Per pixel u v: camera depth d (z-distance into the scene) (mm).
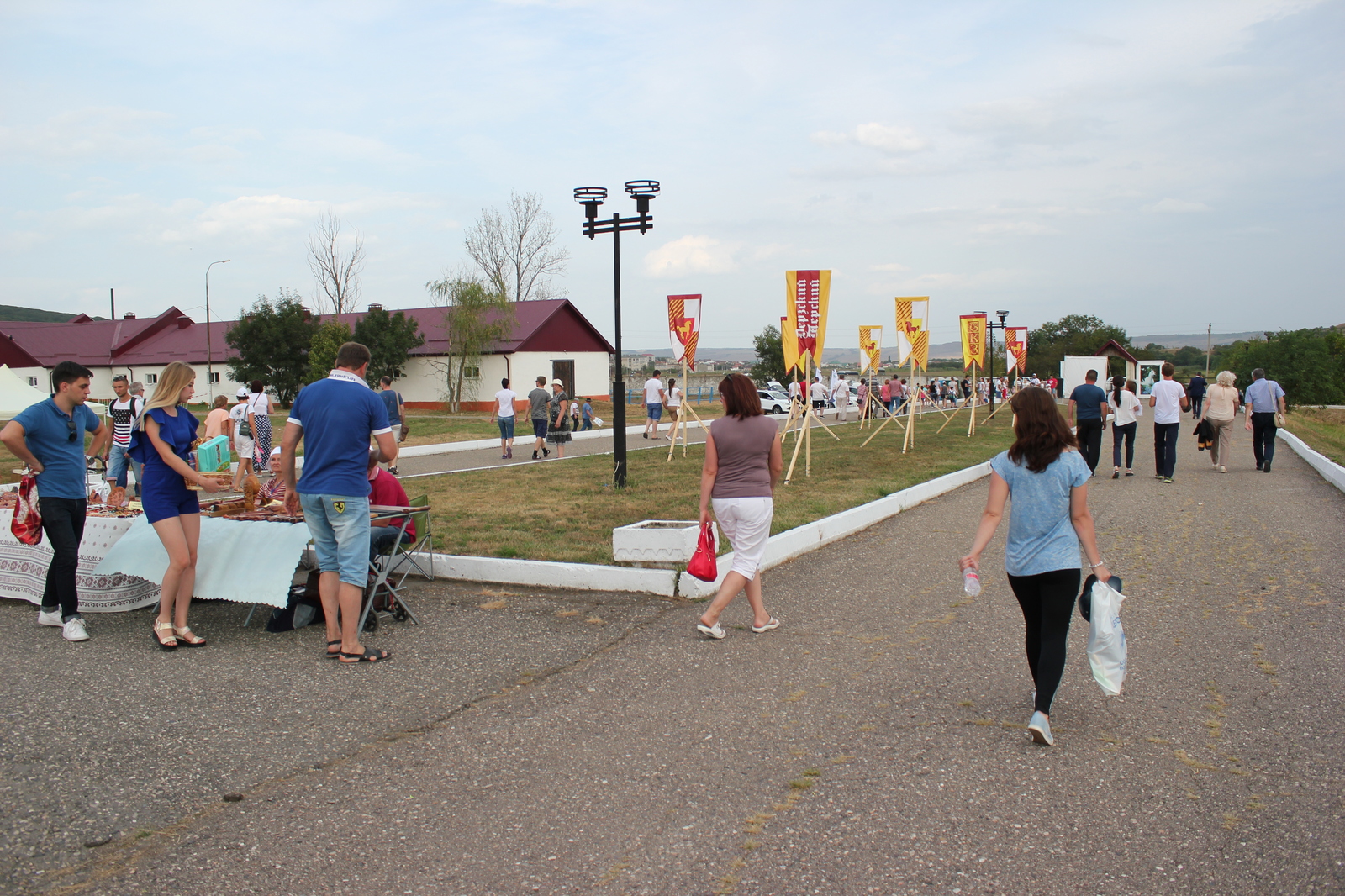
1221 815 3449
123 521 6645
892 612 6512
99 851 3258
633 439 25141
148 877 3076
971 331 23406
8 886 2998
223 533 6328
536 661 5473
